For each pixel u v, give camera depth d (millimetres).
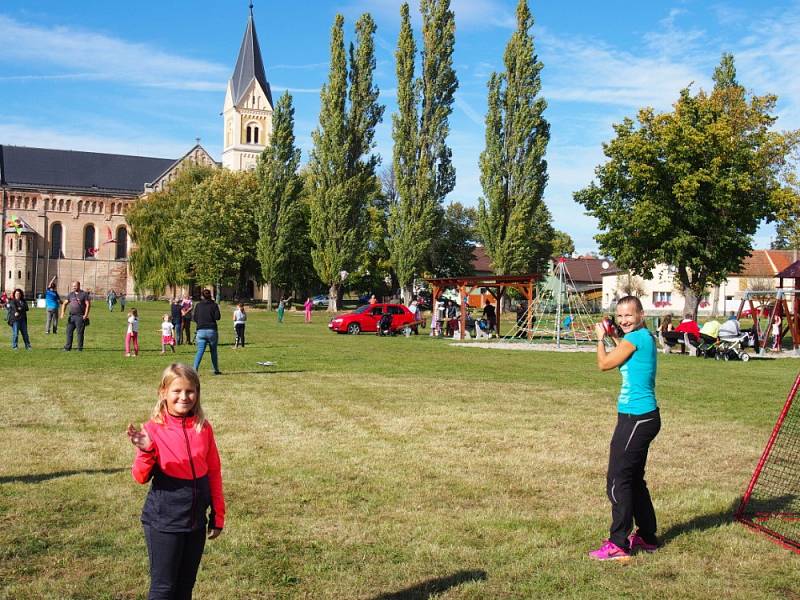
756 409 14039
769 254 82625
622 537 6074
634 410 6098
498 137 60344
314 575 5641
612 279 87750
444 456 9570
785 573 5832
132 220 80062
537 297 36781
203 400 14188
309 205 71250
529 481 8414
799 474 9031
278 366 20875
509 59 59781
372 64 63125
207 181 77312
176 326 29078
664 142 42062
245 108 116375
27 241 103625
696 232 43594
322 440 10500
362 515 7098
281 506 7355
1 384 15789
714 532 6793
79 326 24438
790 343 37875
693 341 28750
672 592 5398
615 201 45062
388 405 13789
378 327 40375
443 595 5293
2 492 7609
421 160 60219
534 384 17391
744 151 42531
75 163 112250
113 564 5754
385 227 79750
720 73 56031
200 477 4328
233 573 5652
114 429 10969
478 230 62156
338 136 62625
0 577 5457
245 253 74750
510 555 6109
